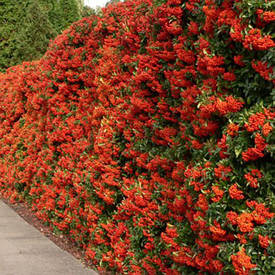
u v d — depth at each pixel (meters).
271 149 2.24
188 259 3.02
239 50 2.56
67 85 5.93
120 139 4.47
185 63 3.27
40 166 7.02
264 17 2.27
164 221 3.58
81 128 5.59
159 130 3.59
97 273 4.53
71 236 5.67
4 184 9.55
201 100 2.72
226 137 2.48
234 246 2.41
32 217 7.43
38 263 4.80
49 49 6.62
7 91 9.39
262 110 2.31
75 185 5.26
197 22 3.03
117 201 4.47
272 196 2.31
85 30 5.52
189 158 3.22
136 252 3.92
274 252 2.21
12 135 8.79
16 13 15.33
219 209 2.51
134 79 3.75
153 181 3.71
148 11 3.84
